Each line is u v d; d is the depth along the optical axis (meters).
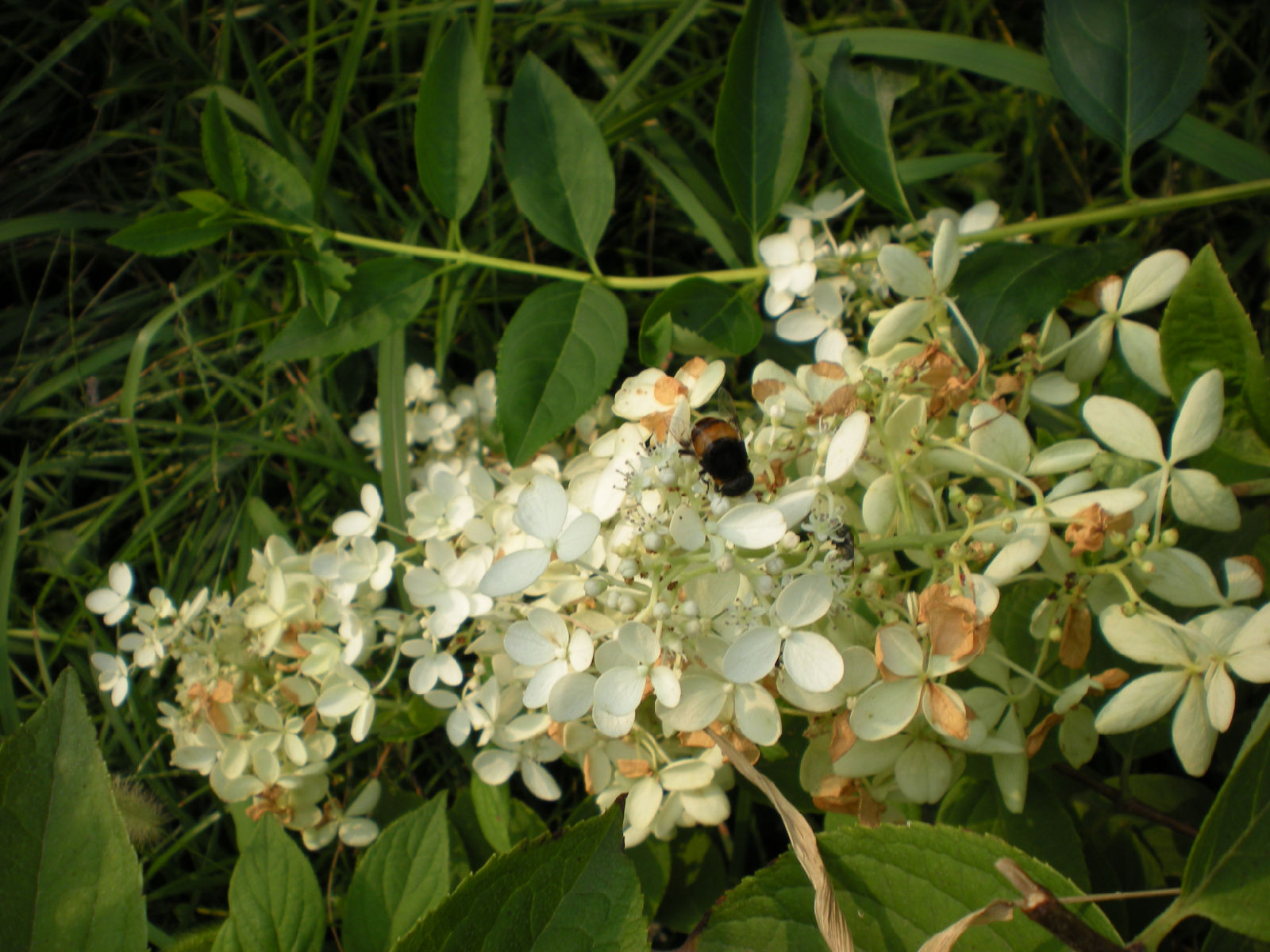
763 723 0.16
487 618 0.19
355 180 0.31
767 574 0.16
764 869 0.17
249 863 0.19
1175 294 0.18
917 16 0.31
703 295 0.22
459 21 0.23
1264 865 0.15
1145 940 0.15
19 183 0.29
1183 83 0.22
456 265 0.24
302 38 0.30
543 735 0.20
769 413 0.18
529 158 0.23
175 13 0.30
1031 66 0.24
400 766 0.25
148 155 0.30
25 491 0.28
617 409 0.18
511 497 0.20
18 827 0.16
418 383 0.26
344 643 0.20
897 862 0.16
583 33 0.31
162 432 0.28
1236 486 0.19
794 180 0.23
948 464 0.17
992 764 0.19
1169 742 0.20
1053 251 0.20
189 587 0.27
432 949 0.15
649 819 0.18
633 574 0.16
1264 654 0.16
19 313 0.29
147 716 0.25
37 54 0.30
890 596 0.18
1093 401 0.17
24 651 0.26
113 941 0.16
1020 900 0.15
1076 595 0.17
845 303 0.23
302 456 0.26
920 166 0.27
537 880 0.16
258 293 0.29
